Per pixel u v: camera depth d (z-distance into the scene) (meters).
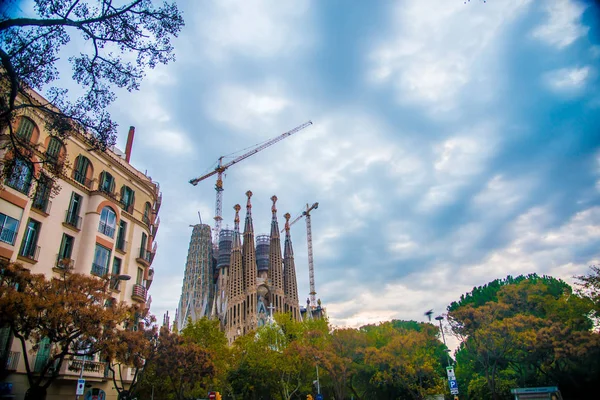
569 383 36.78
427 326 57.66
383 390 61.59
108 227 36.06
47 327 22.94
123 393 30.39
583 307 39.94
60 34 17.19
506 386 46.75
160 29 17.80
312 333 65.06
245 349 64.38
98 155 36.53
